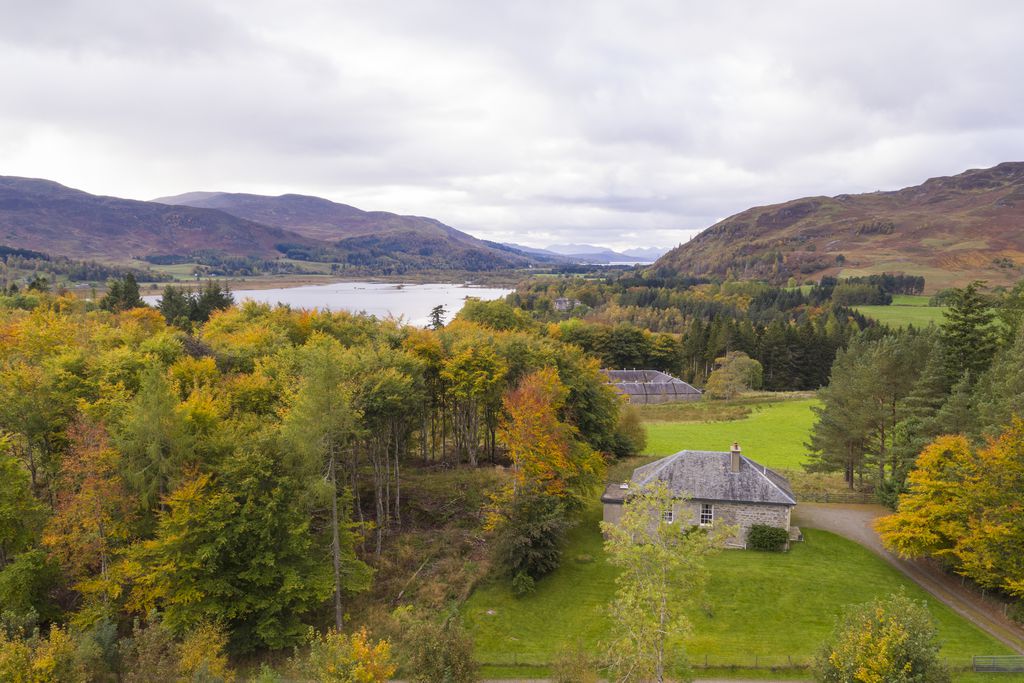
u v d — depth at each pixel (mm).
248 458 35969
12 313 75562
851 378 58500
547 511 41781
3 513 32719
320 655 26922
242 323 84438
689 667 28859
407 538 46219
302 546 35562
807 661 32344
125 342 57562
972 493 36781
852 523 50062
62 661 25734
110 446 34594
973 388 49906
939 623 35594
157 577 33188
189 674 28062
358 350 51906
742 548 44906
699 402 112688
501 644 35781
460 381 53156
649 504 28797
